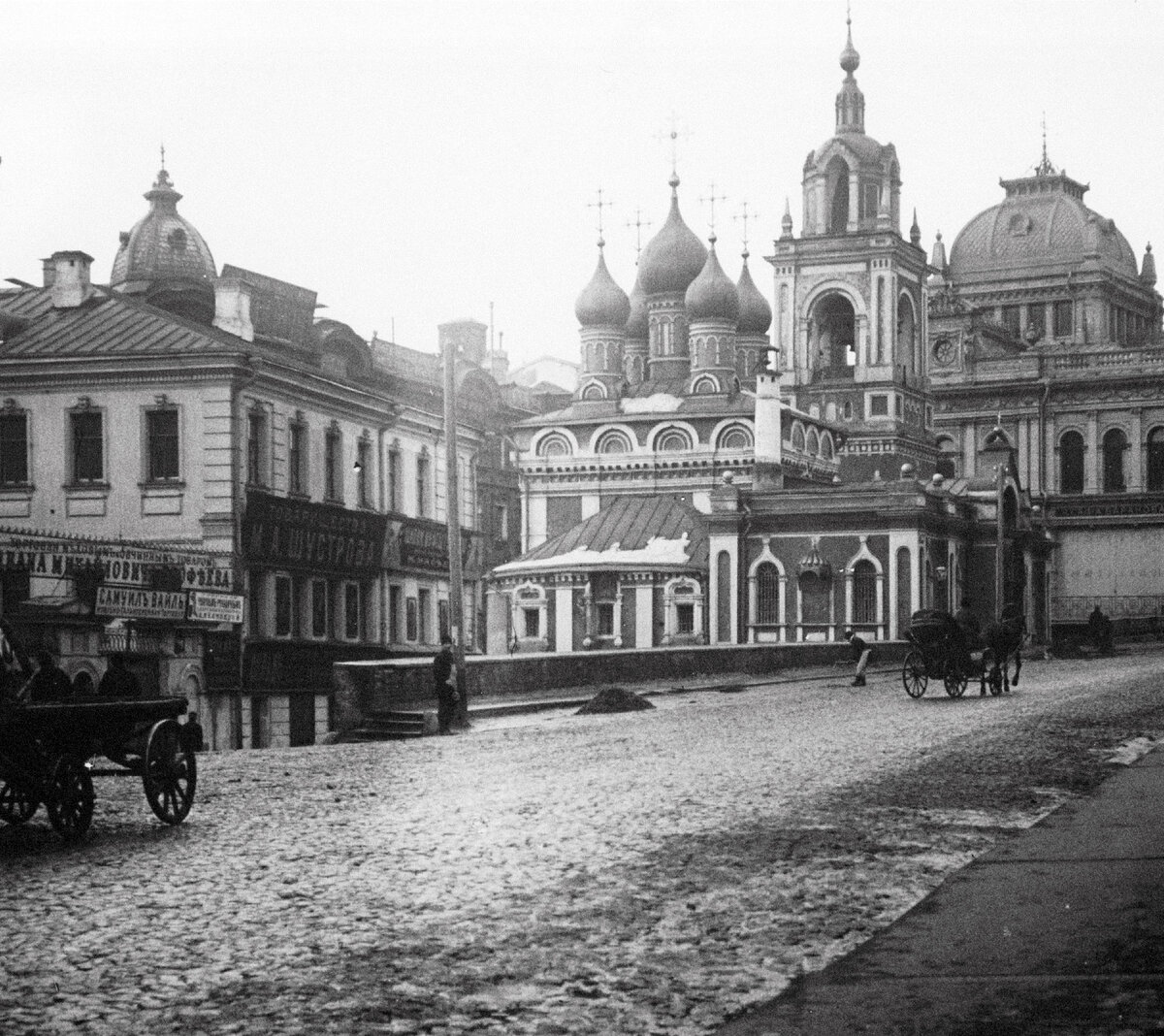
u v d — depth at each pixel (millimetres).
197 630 45031
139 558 43188
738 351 116562
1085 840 16766
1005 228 146250
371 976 11805
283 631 52594
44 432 50719
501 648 86312
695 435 97188
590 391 111438
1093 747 27203
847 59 120062
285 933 13242
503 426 101500
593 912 13789
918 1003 10562
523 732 34625
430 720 36094
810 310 116250
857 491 77312
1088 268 141125
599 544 89375
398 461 62031
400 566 60531
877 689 50094
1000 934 12453
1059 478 126000
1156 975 11039
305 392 54281
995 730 30969
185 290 63969
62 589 42188
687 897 14312
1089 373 125562
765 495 79250
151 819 20703
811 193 119062
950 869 15430
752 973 11641
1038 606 92312
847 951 12242
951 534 81688
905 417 115188
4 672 18875
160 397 50125
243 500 50188
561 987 11398
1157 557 121312
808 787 21891
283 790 23812
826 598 77625
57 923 13875
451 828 18734
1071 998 10508
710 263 106562
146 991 11508
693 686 50938
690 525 89625
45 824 20766
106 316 52156
